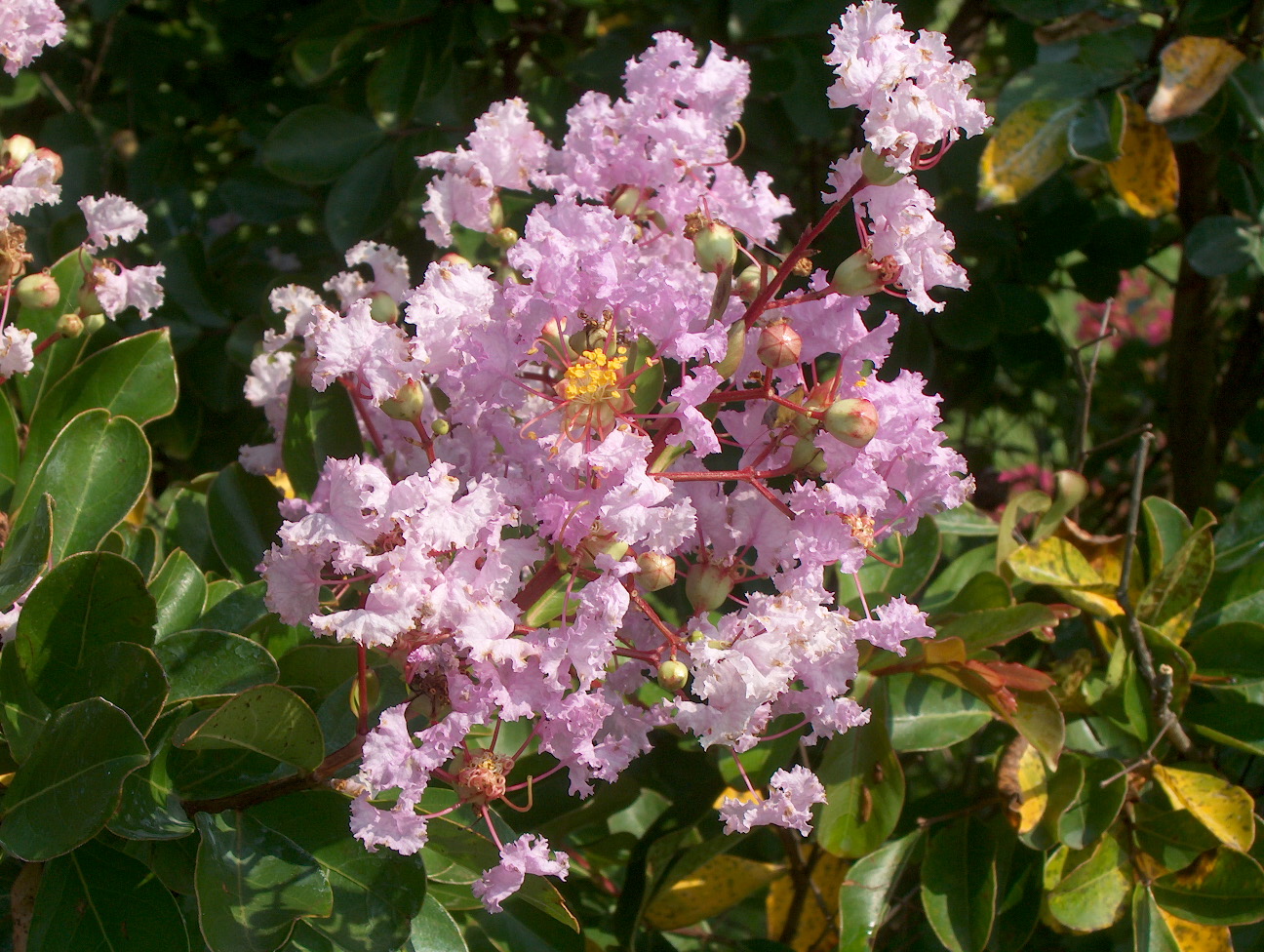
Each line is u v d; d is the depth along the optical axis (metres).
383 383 0.37
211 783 0.38
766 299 0.37
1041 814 0.49
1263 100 0.58
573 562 0.36
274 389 0.46
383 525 0.35
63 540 0.43
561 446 0.36
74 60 0.86
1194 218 0.72
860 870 0.50
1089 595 0.52
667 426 0.38
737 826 0.37
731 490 0.44
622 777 0.50
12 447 0.45
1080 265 0.76
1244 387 0.81
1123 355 1.04
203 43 0.82
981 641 0.48
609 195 0.43
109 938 0.37
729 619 0.36
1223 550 0.55
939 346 0.77
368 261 0.44
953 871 0.50
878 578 0.50
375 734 0.35
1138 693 0.50
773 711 0.39
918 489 0.39
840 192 0.37
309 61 0.64
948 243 0.37
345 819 0.38
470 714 0.35
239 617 0.43
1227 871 0.49
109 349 0.47
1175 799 0.49
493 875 0.36
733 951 0.56
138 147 0.76
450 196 0.43
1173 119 0.58
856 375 0.38
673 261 0.42
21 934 0.38
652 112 0.42
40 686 0.38
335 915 0.38
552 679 0.35
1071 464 0.56
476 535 0.36
